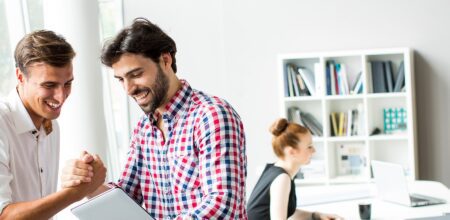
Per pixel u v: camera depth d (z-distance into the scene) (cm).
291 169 423
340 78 686
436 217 360
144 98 226
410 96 666
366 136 677
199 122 230
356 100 699
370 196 502
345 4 706
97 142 557
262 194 413
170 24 752
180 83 237
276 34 723
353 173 694
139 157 256
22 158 250
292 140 417
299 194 511
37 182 257
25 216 220
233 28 732
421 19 693
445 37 690
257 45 728
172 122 237
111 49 222
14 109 244
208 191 225
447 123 698
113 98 771
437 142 702
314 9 713
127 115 772
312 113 710
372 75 685
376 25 701
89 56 550
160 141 243
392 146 697
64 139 557
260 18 726
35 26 666
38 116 250
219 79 745
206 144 227
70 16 545
